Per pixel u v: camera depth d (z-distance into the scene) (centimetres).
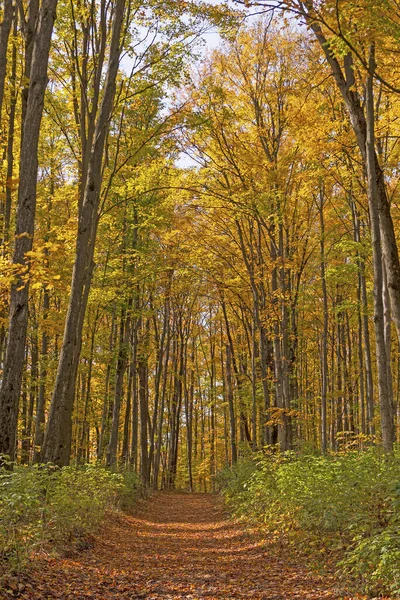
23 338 963
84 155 1364
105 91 1268
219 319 3142
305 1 882
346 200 1838
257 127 1745
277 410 1673
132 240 2005
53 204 1930
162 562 927
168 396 4144
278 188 1675
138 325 2489
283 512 1066
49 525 881
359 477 797
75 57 1462
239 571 816
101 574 754
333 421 2770
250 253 2008
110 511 1466
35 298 2372
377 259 1043
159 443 3384
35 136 979
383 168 1425
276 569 789
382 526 684
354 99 1075
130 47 1441
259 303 1977
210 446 4772
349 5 832
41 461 1144
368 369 1712
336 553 764
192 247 1989
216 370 4384
